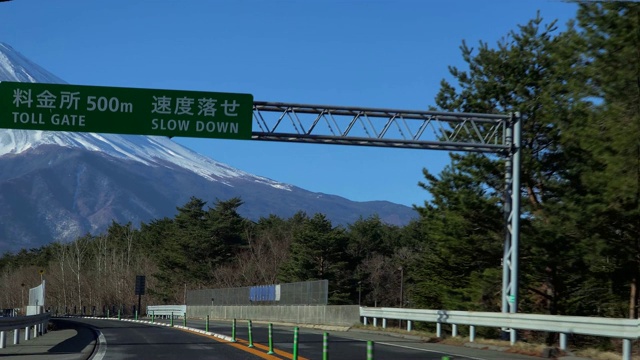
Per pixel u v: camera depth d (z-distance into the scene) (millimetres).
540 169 35344
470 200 35938
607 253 29203
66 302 124250
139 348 24609
